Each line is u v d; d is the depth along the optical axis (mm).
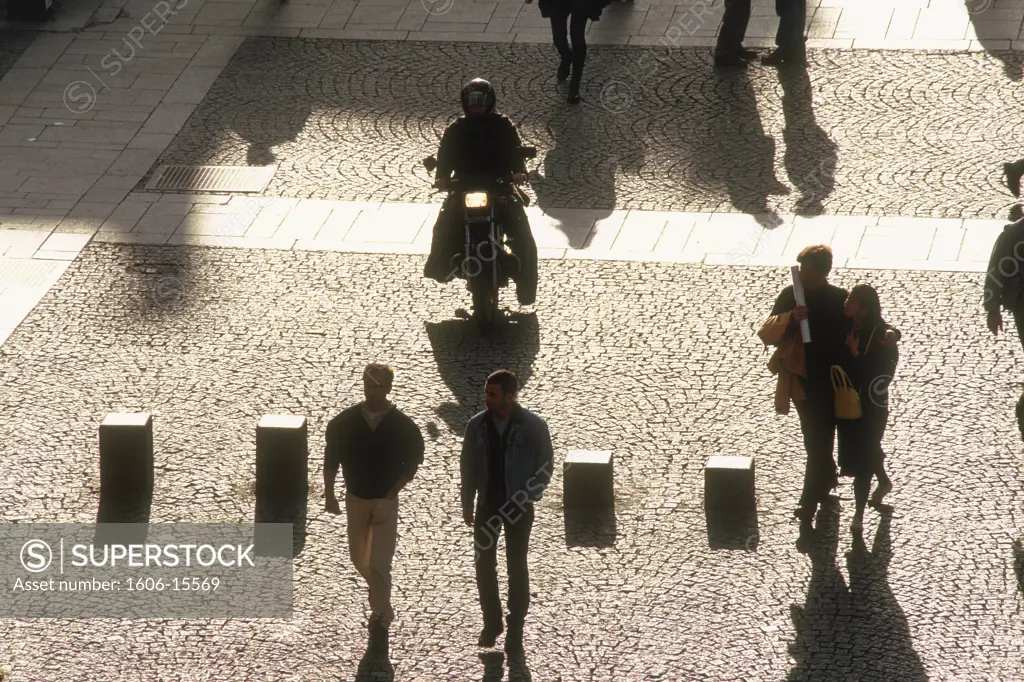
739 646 25047
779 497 29281
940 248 39188
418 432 25094
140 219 42000
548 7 48219
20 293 38000
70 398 33312
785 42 49719
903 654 24703
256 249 40281
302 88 49656
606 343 35375
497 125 36406
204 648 25234
